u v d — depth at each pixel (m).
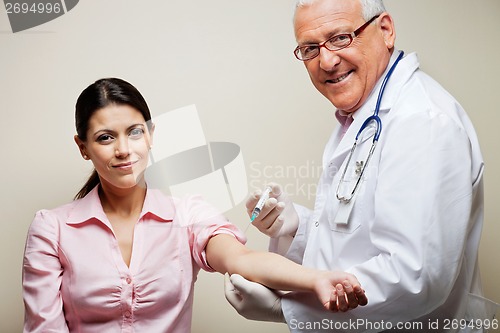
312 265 1.31
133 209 1.51
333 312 1.14
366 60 1.28
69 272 1.45
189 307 1.52
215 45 1.83
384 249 1.11
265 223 1.46
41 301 1.42
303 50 1.31
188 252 1.51
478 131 1.85
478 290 1.34
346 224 1.23
